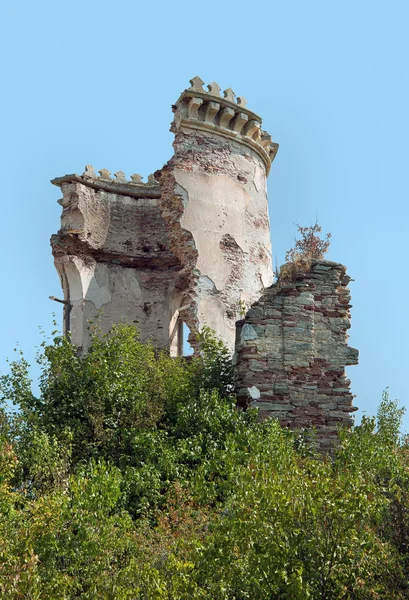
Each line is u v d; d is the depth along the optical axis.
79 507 14.46
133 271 26.88
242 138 24.56
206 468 16.83
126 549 14.17
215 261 23.20
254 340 20.02
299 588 11.24
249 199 24.55
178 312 26.91
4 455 15.25
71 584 13.10
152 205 27.31
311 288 20.56
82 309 25.53
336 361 20.25
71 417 18.73
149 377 19.80
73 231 25.73
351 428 19.83
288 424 19.67
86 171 26.45
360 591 12.12
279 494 11.99
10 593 11.70
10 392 18.94
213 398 18.80
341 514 11.95
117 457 18.25
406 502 13.83
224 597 11.67
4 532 13.21
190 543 13.13
